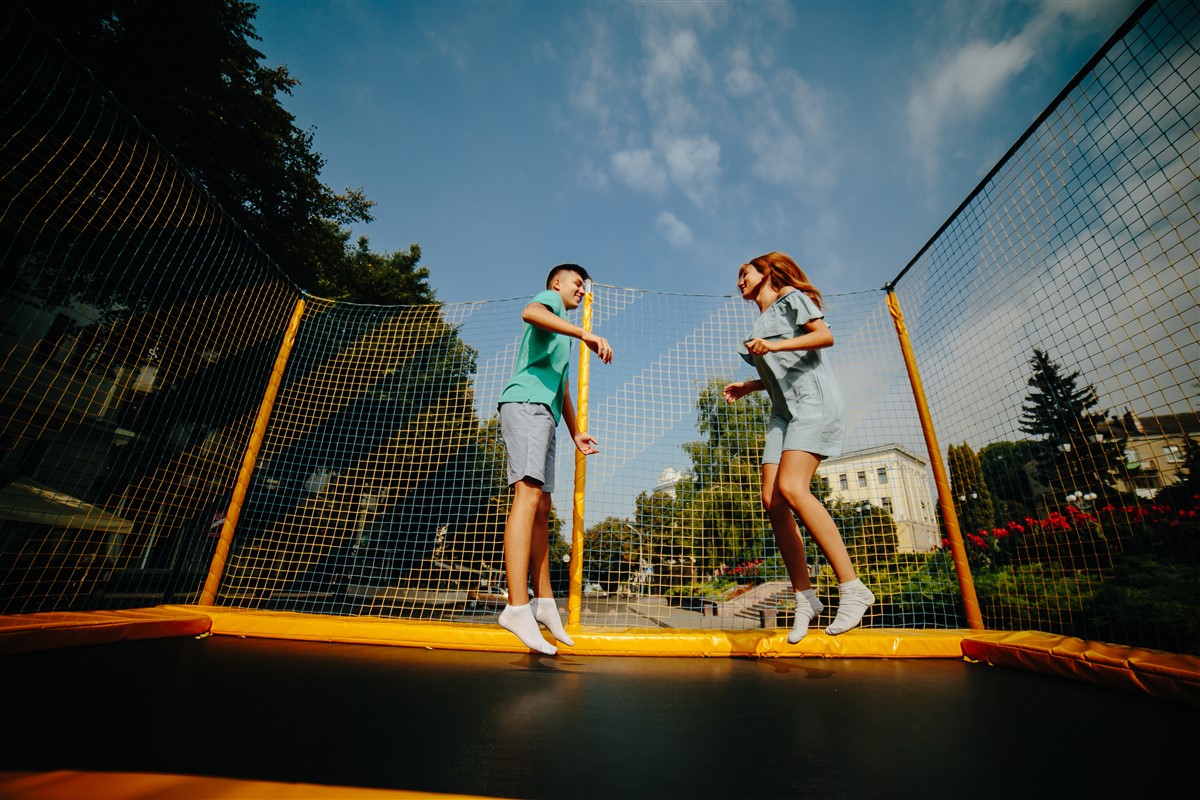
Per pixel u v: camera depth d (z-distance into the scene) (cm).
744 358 210
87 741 76
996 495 256
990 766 81
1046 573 231
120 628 188
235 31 765
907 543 274
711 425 282
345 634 217
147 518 293
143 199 288
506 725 98
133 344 298
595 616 238
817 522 158
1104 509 213
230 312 323
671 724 103
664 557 254
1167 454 196
